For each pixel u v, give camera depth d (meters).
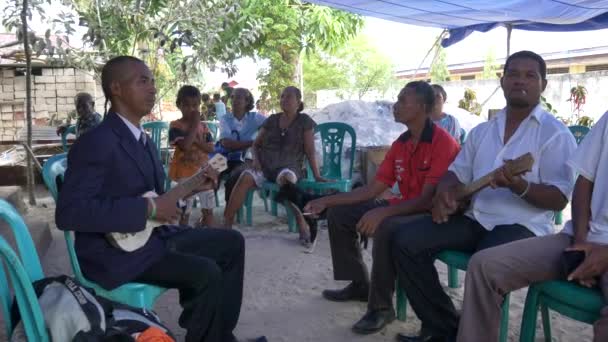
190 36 7.56
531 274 2.55
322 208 3.75
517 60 2.98
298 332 3.43
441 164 3.36
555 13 7.07
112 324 2.11
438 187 3.22
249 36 8.80
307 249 5.16
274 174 5.57
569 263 2.43
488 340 2.62
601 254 2.35
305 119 5.61
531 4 6.50
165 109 20.58
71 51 7.61
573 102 14.48
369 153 6.68
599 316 2.30
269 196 6.61
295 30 12.43
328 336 3.37
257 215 6.61
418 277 3.06
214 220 6.11
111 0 7.49
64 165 2.88
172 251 2.74
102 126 2.58
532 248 2.58
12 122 13.55
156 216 2.54
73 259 2.61
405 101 3.45
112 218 2.42
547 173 2.92
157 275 2.65
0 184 8.91
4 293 2.12
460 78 26.80
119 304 2.29
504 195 3.05
